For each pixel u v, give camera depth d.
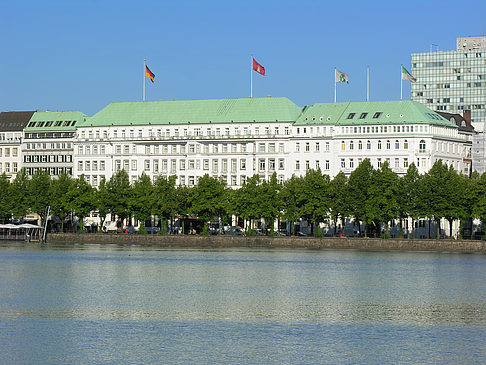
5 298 117.00
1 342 89.12
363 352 86.31
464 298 120.62
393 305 114.06
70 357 83.31
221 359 83.19
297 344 89.44
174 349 86.69
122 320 101.06
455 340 91.69
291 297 120.69
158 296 120.31
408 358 84.19
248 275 147.50
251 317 103.94
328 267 162.38
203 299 117.88
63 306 110.50
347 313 107.44
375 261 175.88
